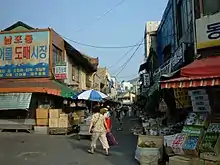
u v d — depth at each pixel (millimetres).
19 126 21547
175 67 14695
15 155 12492
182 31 16359
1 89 21031
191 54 12633
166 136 9734
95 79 43844
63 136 19469
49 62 22828
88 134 17453
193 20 12336
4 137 18609
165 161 9930
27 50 23078
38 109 21062
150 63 31422
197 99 9781
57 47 24625
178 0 16953
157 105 21531
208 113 9273
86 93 19000
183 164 8570
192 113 9727
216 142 8297
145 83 30391
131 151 13305
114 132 22328
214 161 8000
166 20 22078
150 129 13625
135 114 53688
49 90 20578
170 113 15289
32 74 22891
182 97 11742
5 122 21812
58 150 13766
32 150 13766
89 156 12180
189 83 8344
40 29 23078
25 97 20703
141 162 10039
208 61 9516
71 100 25172
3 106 20688
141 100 42375
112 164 10594
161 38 25406
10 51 23250
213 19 10875
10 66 23141
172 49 19281
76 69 30516
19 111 21734
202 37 11164
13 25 24344
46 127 20734
